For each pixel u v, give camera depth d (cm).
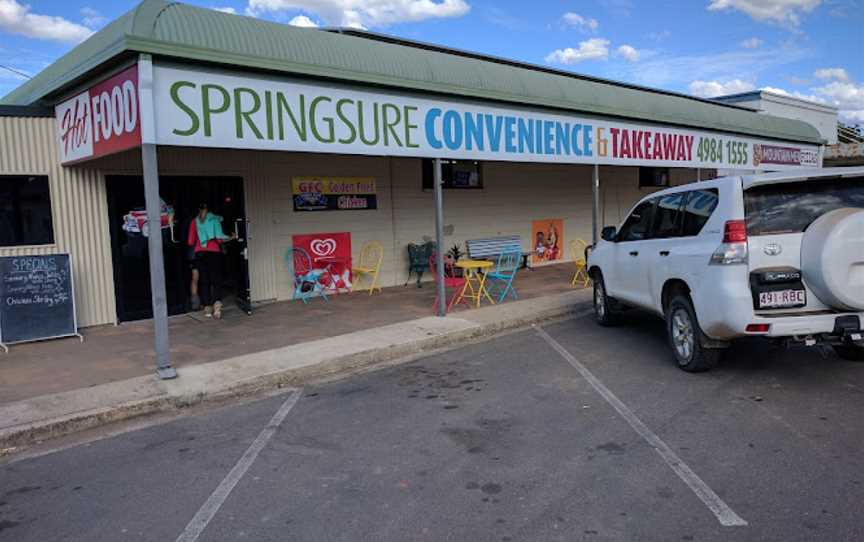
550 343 816
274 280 1111
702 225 615
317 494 401
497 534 343
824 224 541
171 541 349
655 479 403
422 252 1293
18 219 851
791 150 1694
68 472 453
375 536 346
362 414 561
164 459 471
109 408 564
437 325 895
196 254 984
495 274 1119
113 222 933
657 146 1273
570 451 455
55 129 870
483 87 940
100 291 923
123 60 648
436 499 388
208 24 670
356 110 805
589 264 939
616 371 667
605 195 1783
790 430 477
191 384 632
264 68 698
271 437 510
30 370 697
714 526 343
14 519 383
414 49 913
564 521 355
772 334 542
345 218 1201
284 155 1112
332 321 942
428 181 1334
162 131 635
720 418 509
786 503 365
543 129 1052
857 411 512
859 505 360
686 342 643
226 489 413
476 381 653
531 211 1568
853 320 546
